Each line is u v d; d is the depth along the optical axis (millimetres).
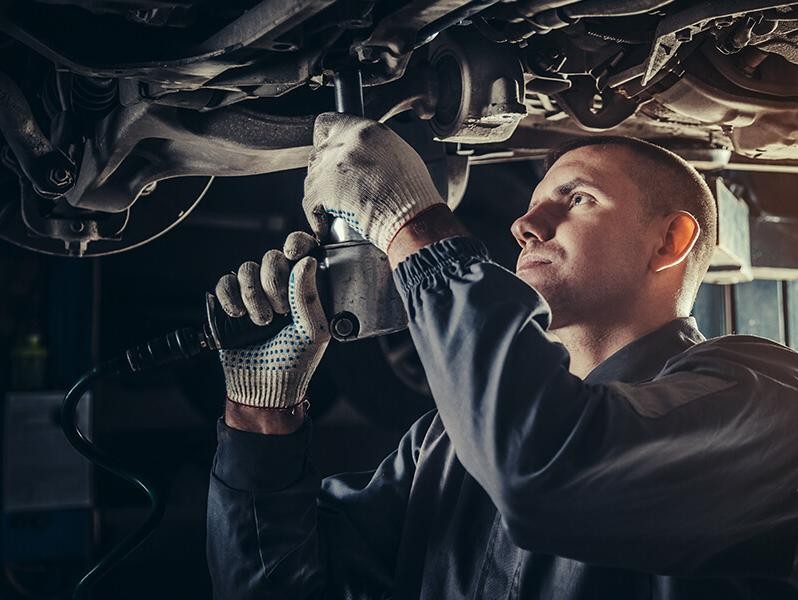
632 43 1272
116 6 1100
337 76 1213
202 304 3564
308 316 1307
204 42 1165
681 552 1149
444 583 1420
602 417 1075
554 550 1123
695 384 1167
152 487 1474
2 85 1404
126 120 1371
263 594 1459
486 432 1070
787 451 1188
